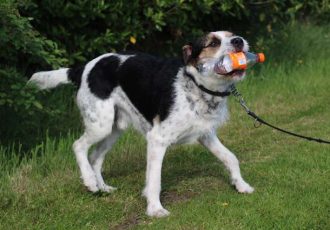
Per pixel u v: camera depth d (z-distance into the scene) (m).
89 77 6.48
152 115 6.08
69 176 6.93
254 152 7.98
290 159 7.39
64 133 8.23
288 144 8.23
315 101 10.43
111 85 6.40
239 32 11.69
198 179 6.95
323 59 12.91
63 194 6.44
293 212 5.80
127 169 7.41
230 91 5.91
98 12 8.57
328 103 10.30
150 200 5.95
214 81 5.71
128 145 7.98
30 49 6.88
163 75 6.00
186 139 6.13
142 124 6.34
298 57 12.70
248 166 7.29
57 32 8.63
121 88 6.36
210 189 6.66
